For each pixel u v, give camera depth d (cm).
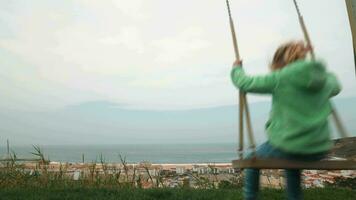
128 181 700
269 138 307
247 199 329
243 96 312
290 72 298
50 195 546
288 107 298
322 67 299
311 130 293
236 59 324
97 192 581
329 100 313
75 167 741
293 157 296
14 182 669
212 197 567
